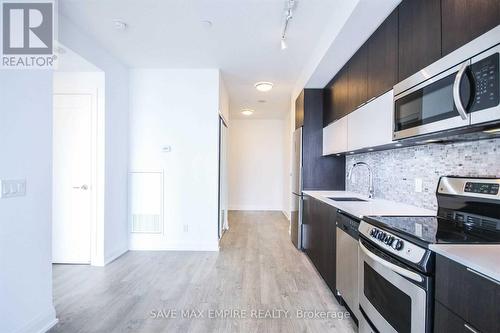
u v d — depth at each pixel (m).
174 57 3.33
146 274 2.87
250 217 6.21
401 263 1.25
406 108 1.63
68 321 1.98
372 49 2.18
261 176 7.22
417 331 1.13
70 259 3.18
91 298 2.33
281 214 6.61
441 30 1.37
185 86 3.74
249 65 3.57
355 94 2.53
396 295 1.29
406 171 2.23
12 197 1.65
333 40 2.32
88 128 3.15
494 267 0.83
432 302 1.08
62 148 3.17
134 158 3.74
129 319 2.01
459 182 1.60
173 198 3.76
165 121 3.74
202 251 3.70
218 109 3.75
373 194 2.78
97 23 2.54
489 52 1.06
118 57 3.34
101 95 3.14
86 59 2.78
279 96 5.03
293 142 4.23
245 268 3.05
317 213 2.91
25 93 1.74
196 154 3.76
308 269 3.03
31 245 1.78
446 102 1.29
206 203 3.76
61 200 3.18
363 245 1.62
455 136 1.46
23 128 1.72
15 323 1.67
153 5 2.25
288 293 2.44
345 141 2.74
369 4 1.80
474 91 1.13
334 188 3.66
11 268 1.65
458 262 0.95
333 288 2.33
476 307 0.87
